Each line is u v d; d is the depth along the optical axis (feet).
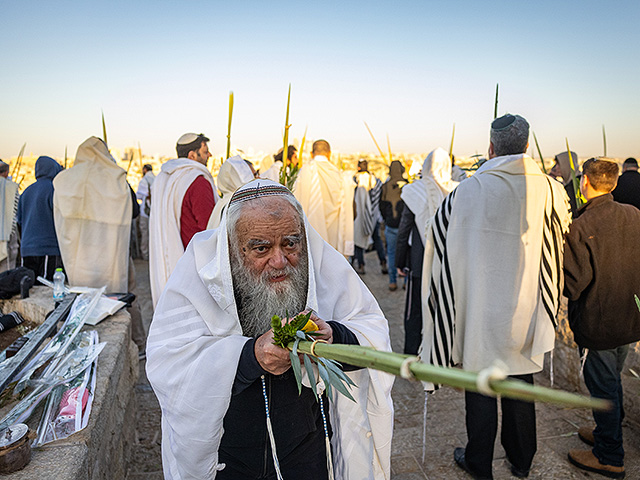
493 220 8.05
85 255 13.56
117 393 7.83
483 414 8.59
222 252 4.45
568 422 10.78
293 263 4.43
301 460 4.76
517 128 8.32
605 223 7.79
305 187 16.02
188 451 4.37
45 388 6.25
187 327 4.65
